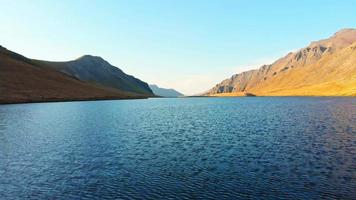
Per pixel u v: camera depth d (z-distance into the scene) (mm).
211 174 33719
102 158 41781
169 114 111312
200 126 74062
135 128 71250
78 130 67875
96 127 73000
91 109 132625
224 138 56000
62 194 28938
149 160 40250
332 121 76750
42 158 42219
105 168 36906
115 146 49844
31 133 63500
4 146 50375
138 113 115312
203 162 38719
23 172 35844
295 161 38281
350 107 123250
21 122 82750
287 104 163375
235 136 57906
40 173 35375
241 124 76438
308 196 27094
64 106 151000
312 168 35125
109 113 113812
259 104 176125
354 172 33375
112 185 30984
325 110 111562
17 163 39750
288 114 101062
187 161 39375
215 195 27891
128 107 152125
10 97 175375
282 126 70375
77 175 34438
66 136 59781
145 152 45125
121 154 43969
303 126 69125
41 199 27906
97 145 50781
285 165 36562
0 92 178750
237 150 45312
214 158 40688
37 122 82812
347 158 39156
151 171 35312
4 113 109250
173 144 51062
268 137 55906
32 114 106000
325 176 32188
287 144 48938
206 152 44438
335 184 29812
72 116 100188
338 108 119625
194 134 61469
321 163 37094
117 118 95062
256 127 69938
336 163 36969
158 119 92375
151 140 55094
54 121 85500
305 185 29703
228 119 90000
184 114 111312
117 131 66375
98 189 29984
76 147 49281
